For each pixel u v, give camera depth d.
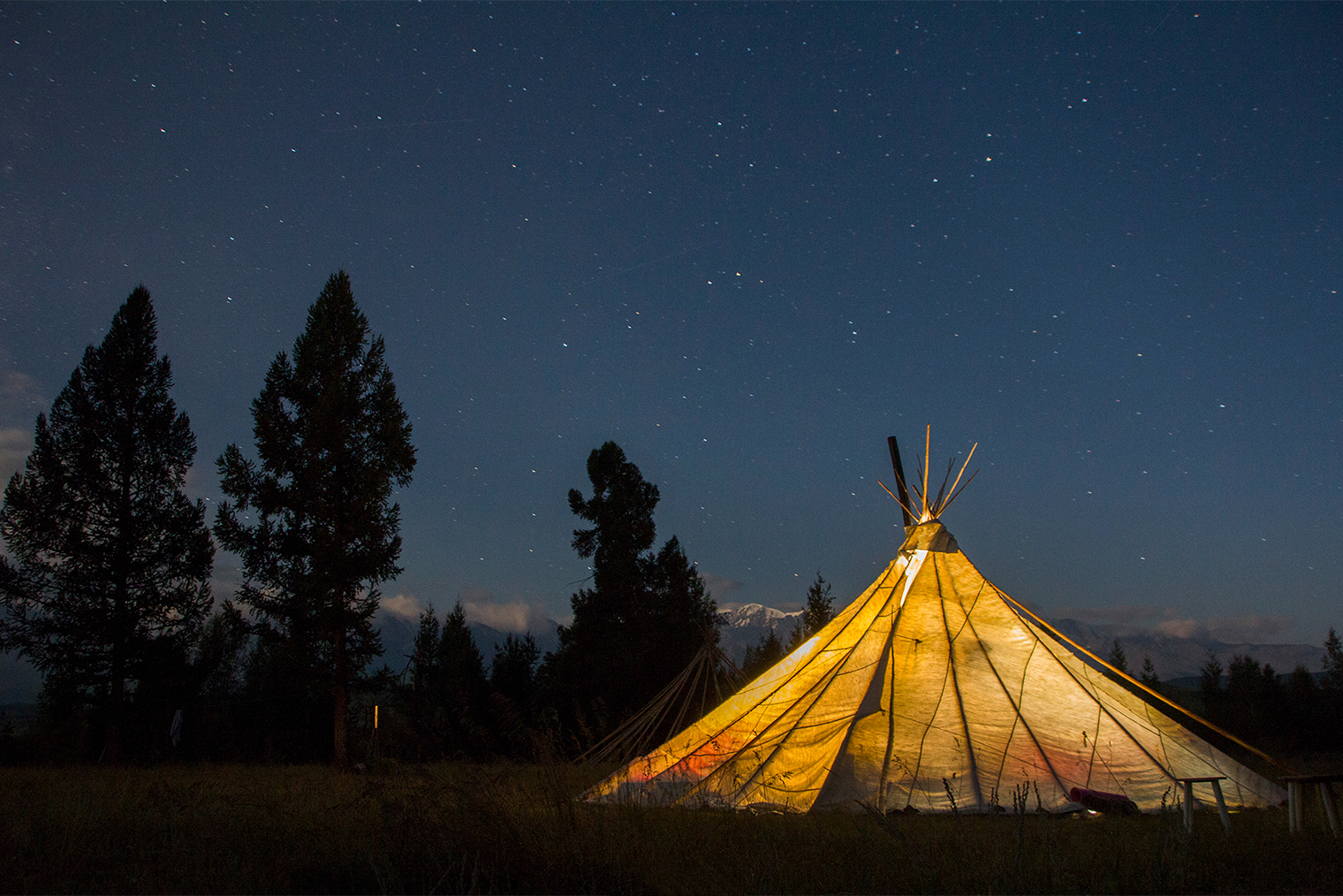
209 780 10.64
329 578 21.03
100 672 22.97
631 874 4.79
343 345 23.53
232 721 29.72
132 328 25.62
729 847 5.42
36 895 4.52
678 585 33.69
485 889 4.62
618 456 35.34
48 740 24.98
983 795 9.16
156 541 24.70
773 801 9.27
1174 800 8.99
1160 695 11.05
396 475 23.33
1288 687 34.91
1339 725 32.56
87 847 5.41
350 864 5.09
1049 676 10.92
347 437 22.62
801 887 4.70
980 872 4.80
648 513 35.00
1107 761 9.77
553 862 4.88
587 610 32.66
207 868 5.05
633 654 31.55
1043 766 9.62
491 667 34.41
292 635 21.33
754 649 33.62
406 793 5.71
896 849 5.39
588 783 9.65
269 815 6.66
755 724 11.20
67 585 23.03
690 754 10.84
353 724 21.62
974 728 10.12
